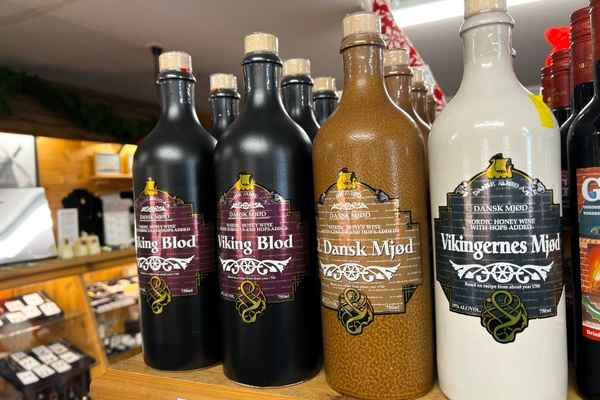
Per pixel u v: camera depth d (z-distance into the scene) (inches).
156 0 70.3
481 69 18.9
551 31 25.0
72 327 92.1
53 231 117.3
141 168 25.9
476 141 18.1
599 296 18.3
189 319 25.6
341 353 21.0
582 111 19.3
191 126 26.6
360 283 20.3
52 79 114.3
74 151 124.6
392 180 20.0
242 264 22.8
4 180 107.2
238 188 22.6
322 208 21.2
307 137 24.2
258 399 22.2
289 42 90.0
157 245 25.5
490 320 18.3
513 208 17.9
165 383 24.9
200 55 97.0
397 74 25.7
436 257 20.1
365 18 21.0
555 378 18.5
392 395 20.2
